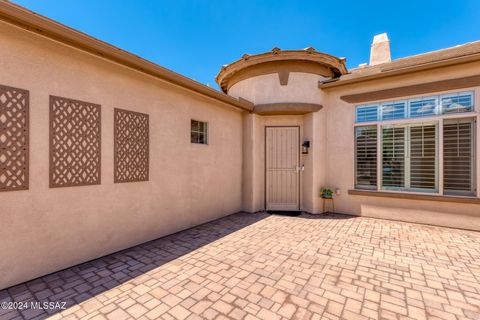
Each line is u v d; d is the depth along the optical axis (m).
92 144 3.94
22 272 3.20
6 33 3.04
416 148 6.20
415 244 4.69
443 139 5.87
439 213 5.89
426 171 6.08
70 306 2.71
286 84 7.17
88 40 3.44
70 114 3.66
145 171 4.80
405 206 6.30
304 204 7.59
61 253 3.59
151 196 4.94
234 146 7.46
